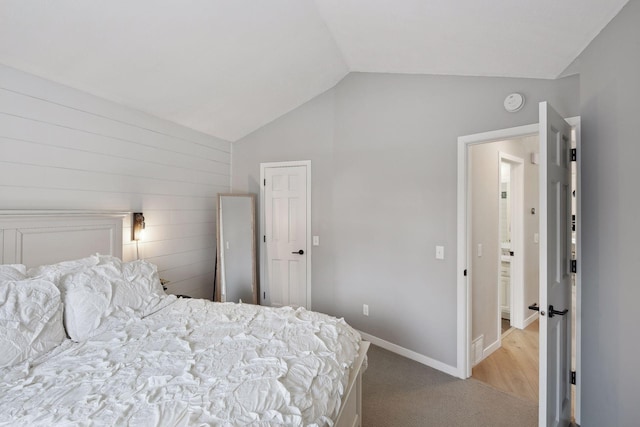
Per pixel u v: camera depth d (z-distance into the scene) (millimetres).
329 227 3496
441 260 2602
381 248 3025
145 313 1897
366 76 3148
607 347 1530
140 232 2820
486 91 2326
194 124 3381
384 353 2912
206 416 961
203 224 3615
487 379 2494
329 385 1224
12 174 2035
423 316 2725
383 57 2658
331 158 3480
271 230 3848
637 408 1306
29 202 2119
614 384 1475
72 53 2037
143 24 2004
